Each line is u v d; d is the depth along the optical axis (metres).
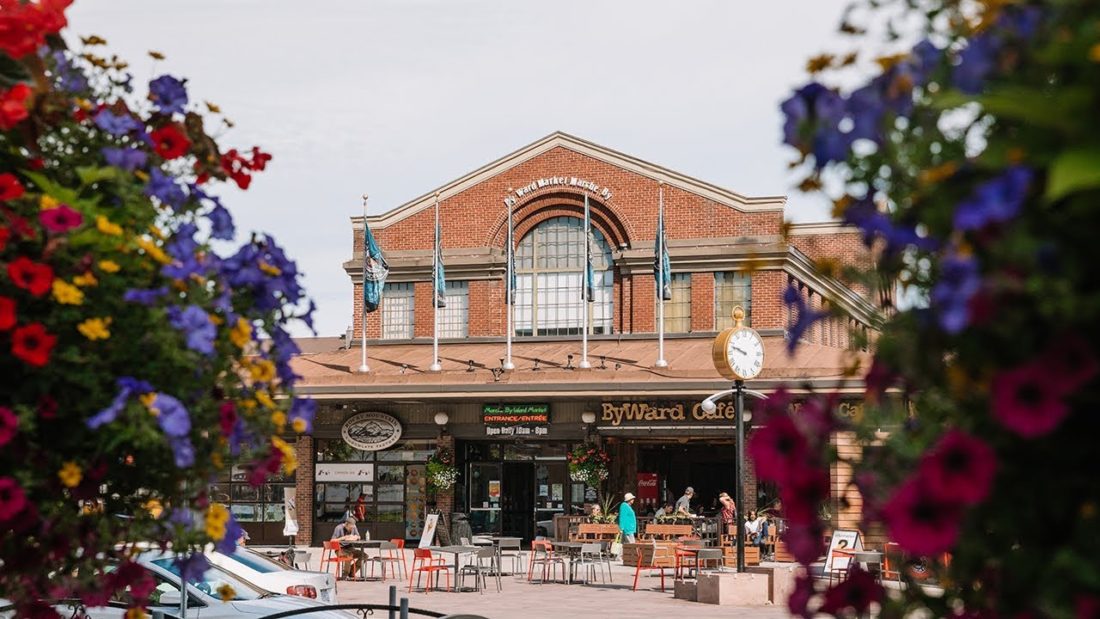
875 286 3.07
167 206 4.87
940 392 2.86
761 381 36.03
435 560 36.09
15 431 4.08
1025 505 2.66
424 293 46.56
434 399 40.00
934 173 2.69
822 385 35.12
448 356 44.38
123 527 4.76
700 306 42.62
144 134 5.04
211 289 4.79
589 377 38.47
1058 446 2.62
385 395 39.69
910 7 3.10
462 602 24.31
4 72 4.49
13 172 4.70
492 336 45.44
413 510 41.53
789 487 2.88
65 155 4.89
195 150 5.23
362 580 30.14
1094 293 2.48
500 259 45.66
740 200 42.72
